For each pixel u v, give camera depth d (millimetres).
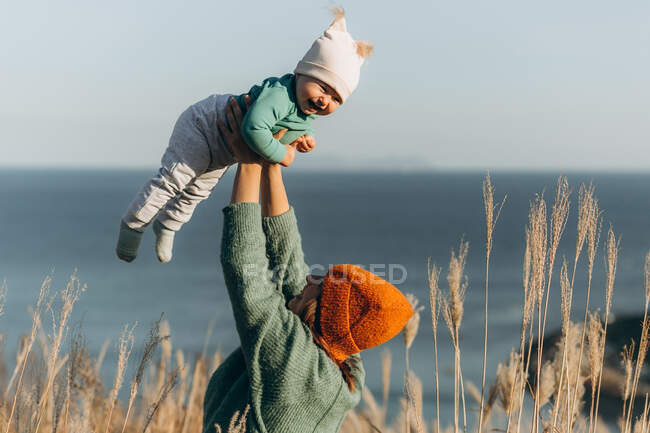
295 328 2014
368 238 89000
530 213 2566
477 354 27359
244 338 2008
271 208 2289
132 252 2623
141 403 3371
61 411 2799
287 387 1959
